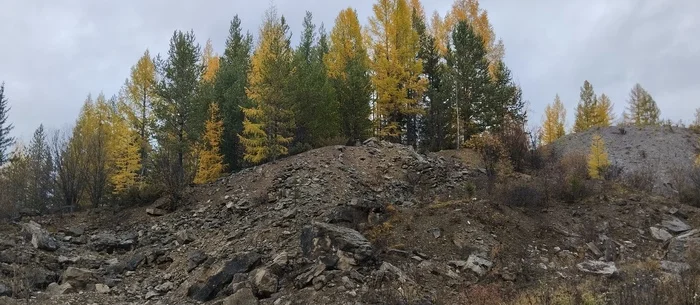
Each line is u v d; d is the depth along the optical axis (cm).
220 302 1086
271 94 2497
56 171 2638
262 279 1142
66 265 1476
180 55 2762
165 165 2141
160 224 1852
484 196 1700
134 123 3042
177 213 1927
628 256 1340
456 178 2092
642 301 873
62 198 2455
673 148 3281
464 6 4059
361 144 2647
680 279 1001
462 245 1313
